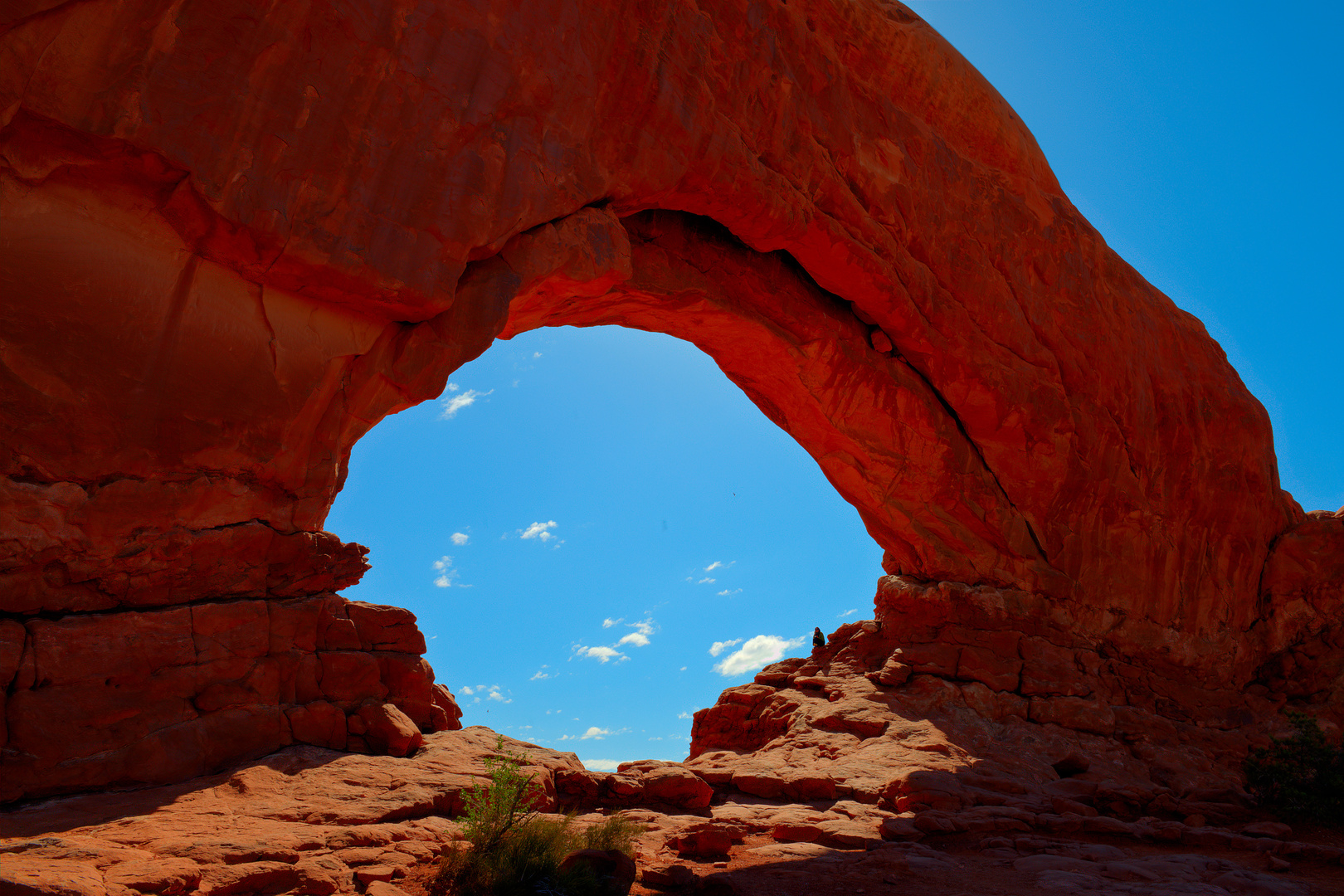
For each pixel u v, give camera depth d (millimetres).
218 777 8586
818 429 18766
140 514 8672
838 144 15898
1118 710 18953
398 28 10203
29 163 8070
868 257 16125
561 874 6992
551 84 11711
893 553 20297
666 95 12938
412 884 6738
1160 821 13031
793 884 8609
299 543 10133
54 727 7789
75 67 8086
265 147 9250
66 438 8164
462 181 10750
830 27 16547
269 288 9742
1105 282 21188
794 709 17750
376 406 10961
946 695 17391
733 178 13898
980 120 19234
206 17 8828
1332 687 21875
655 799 12023
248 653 9539
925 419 18609
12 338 7867
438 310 10633
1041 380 19312
